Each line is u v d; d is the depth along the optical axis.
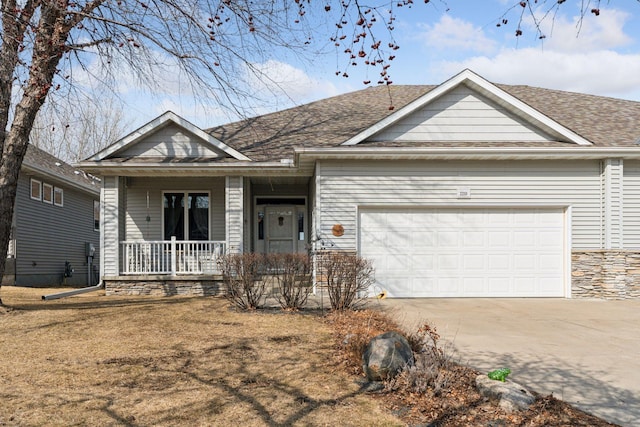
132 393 4.71
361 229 11.74
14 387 4.84
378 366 5.02
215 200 14.67
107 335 7.07
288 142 13.34
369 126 11.70
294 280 9.44
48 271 19.42
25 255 17.45
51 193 19.78
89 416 4.16
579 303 10.88
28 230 17.69
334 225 11.59
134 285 12.43
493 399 4.48
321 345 6.59
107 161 12.29
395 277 11.71
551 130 11.96
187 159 12.70
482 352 6.34
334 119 14.94
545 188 11.77
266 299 10.21
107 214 12.73
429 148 11.12
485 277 11.80
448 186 11.75
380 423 4.09
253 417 4.18
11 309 8.90
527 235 11.86
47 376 5.18
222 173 12.79
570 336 7.36
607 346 6.71
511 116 12.14
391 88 17.92
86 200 23.86
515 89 16.80
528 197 11.76
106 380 5.07
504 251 11.84
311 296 11.13
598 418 4.15
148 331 7.36
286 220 16.05
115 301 10.80
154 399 4.56
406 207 11.79
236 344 6.59
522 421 4.08
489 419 4.14
